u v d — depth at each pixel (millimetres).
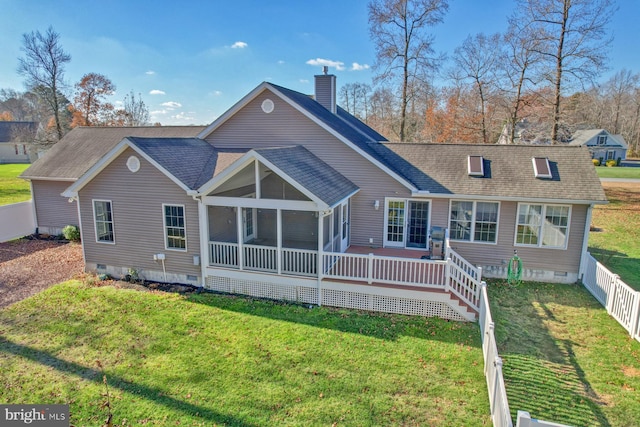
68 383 7797
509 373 8156
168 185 12633
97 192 13453
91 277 13734
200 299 12055
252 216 15062
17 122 64000
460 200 13938
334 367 8383
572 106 28156
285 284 12000
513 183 13547
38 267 14898
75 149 20688
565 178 13359
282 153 12602
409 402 7266
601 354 8922
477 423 6715
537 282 13586
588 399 7340
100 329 9992
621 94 71438
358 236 15242
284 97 14797
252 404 7195
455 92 42312
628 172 46906
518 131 36625
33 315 10758
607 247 17953
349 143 14516
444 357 8805
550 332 9969
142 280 13539
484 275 14141
